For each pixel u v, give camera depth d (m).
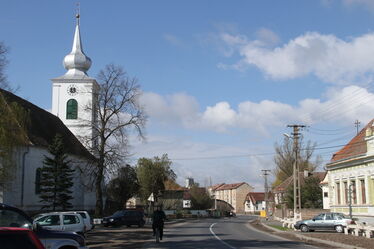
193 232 35.94
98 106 50.25
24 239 7.54
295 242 26.09
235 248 21.84
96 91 56.28
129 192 65.00
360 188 39.59
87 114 60.88
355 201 40.44
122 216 44.31
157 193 81.06
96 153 50.91
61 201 42.41
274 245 23.77
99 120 50.97
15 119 28.14
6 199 40.00
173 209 96.31
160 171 80.19
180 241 26.55
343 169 43.34
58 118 61.12
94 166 53.84
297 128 49.72
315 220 37.09
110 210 64.31
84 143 51.00
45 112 57.25
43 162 43.44
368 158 37.44
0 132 26.55
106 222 44.31
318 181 67.06
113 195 64.44
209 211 95.25
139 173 79.25
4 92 28.44
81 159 55.28
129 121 50.50
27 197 43.69
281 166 82.75
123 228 42.44
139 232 36.03
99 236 31.41
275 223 55.94
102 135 49.94
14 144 28.00
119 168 50.97
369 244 23.73
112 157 49.53
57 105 62.88
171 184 116.50
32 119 50.44
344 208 42.78
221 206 129.75
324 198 62.22
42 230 12.01
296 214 42.91
